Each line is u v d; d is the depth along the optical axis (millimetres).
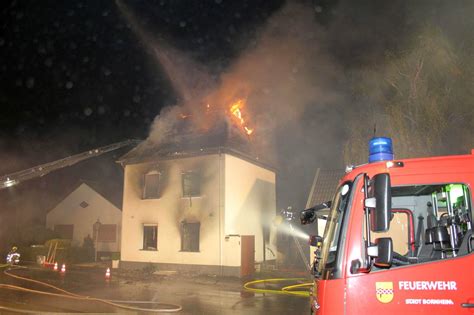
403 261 3711
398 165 3799
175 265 20219
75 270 20844
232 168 20641
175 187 21172
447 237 3852
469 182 3627
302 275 18906
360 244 3557
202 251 19672
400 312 3381
